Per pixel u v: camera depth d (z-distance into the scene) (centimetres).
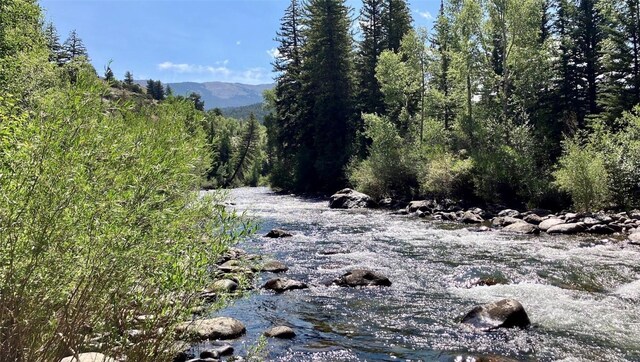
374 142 3503
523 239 1789
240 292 556
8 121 349
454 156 3061
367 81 4856
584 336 793
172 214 432
